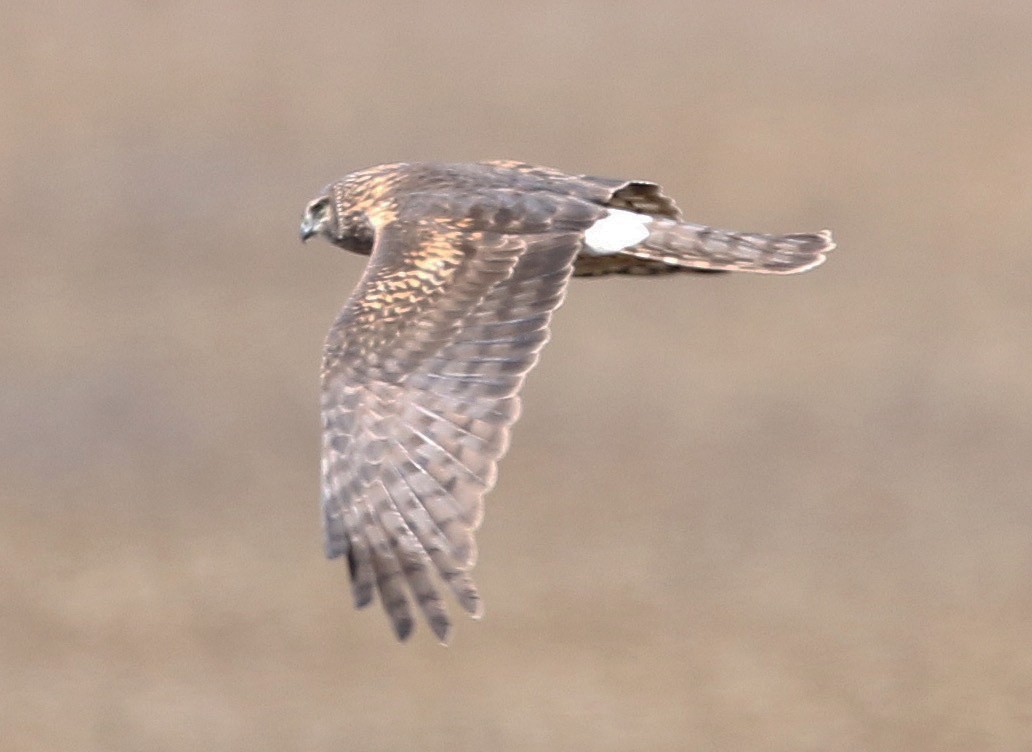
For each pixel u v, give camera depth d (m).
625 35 35.12
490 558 16.89
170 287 23.22
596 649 15.46
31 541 17.44
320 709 14.70
